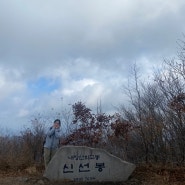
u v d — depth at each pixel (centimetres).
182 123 1337
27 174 1327
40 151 1645
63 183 1183
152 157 1412
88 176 1205
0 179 1251
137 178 1191
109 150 1438
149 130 1402
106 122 1424
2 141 1684
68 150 1220
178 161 1341
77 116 1469
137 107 1675
